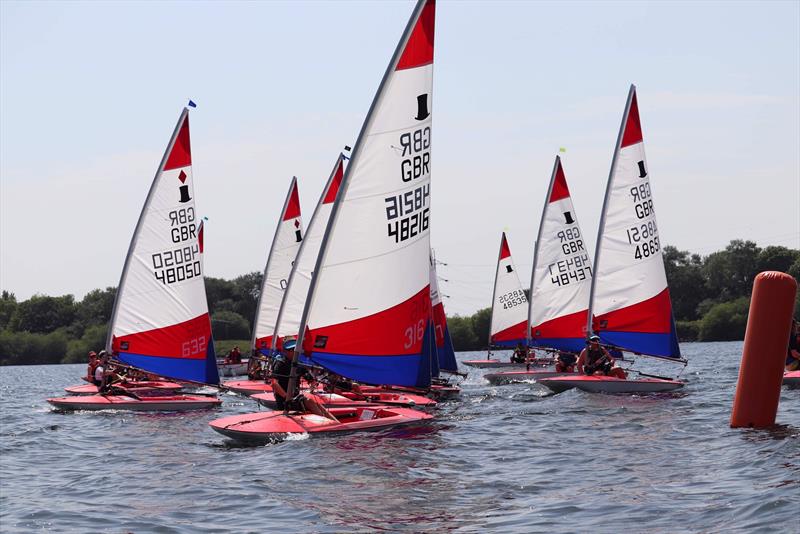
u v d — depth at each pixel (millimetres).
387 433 39750
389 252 43312
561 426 43625
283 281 94625
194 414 56062
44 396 87000
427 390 44469
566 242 84625
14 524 24625
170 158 62469
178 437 43250
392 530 22969
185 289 63031
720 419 43250
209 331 63719
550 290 85062
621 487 27422
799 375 59656
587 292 84750
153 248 62188
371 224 42844
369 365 43062
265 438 38031
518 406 55000
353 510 25219
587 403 54938
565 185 84312
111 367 61750
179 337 62750
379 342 43219
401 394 50531
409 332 43906
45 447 41156
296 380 41781
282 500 26609
